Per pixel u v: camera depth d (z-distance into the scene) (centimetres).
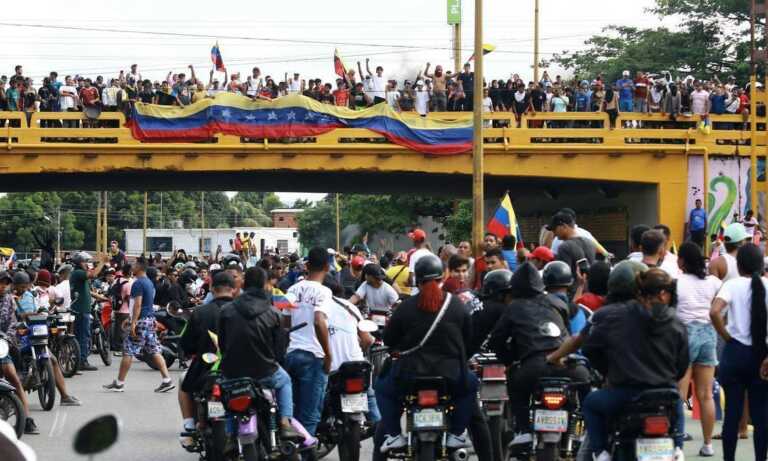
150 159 3931
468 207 7256
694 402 1739
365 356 1677
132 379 2492
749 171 4194
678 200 4153
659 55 7512
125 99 4041
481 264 1900
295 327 1278
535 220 5497
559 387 1108
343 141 4241
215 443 1240
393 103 4128
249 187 4831
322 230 14975
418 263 1138
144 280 2233
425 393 1095
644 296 998
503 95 4159
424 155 4022
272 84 4194
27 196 13412
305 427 1308
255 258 5862
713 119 4191
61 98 4066
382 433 1168
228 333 1193
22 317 1989
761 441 1265
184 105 4075
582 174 4112
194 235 12594
